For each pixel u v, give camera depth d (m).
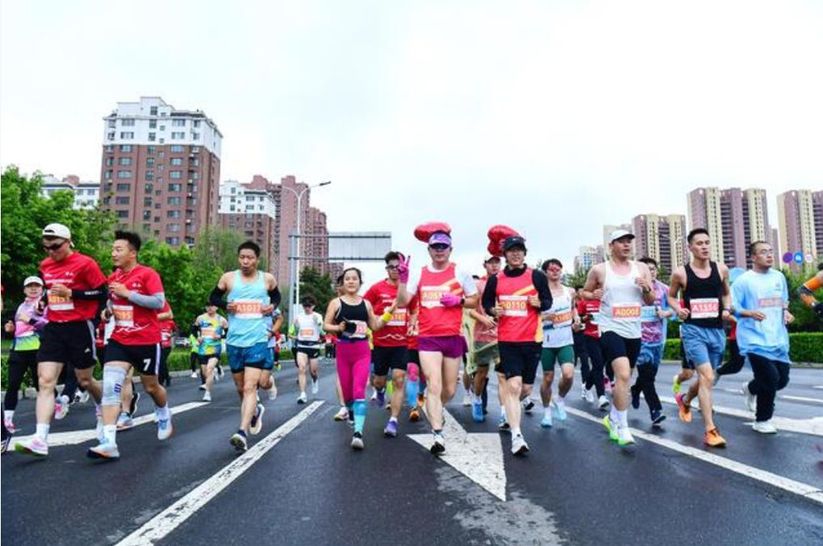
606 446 6.36
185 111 97.69
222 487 4.77
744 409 9.26
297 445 6.61
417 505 4.29
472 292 6.56
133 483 4.92
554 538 3.61
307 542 3.56
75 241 29.00
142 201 96.38
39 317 7.23
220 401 11.70
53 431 7.79
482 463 5.62
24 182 28.56
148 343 6.21
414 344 8.24
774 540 3.54
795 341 28.83
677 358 30.41
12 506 4.29
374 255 34.72
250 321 6.46
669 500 4.32
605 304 6.65
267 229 114.50
